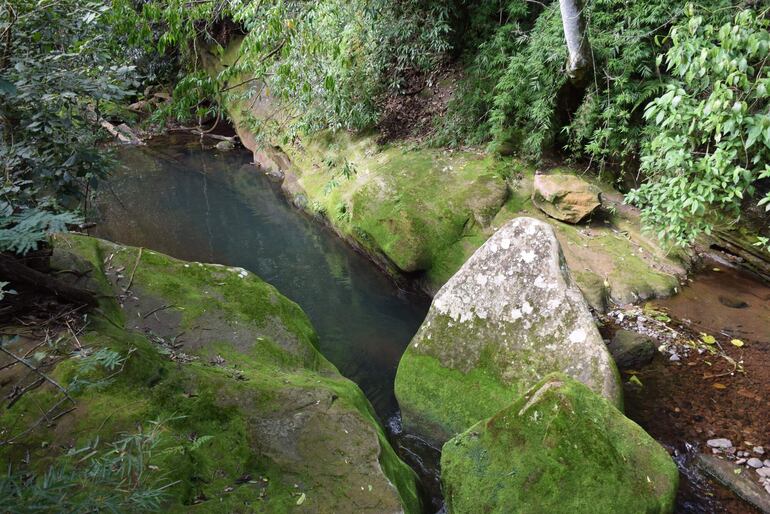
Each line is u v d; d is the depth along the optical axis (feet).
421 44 24.89
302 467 8.41
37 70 10.97
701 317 15.46
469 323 12.66
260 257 22.03
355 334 16.72
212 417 8.74
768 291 16.75
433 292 18.56
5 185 9.82
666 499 8.82
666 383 13.01
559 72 20.72
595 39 19.80
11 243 7.63
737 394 12.50
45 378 7.89
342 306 18.44
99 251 12.21
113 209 26.35
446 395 12.37
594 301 15.84
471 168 21.34
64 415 7.97
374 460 8.70
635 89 19.81
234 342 11.15
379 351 15.81
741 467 10.58
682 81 18.37
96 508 5.37
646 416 12.05
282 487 8.06
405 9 24.75
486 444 9.68
